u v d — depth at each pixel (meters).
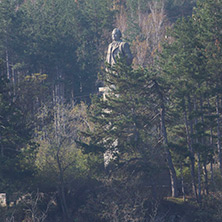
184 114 130.75
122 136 126.31
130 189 116.75
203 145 120.94
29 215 114.94
